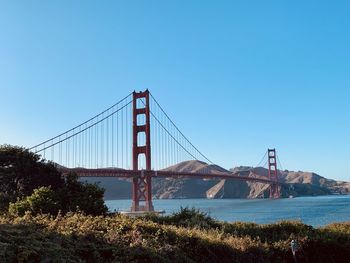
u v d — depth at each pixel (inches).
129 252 443.8
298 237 711.1
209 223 867.4
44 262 363.9
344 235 769.6
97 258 420.5
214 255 540.4
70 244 418.6
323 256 696.4
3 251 345.4
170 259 479.2
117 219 604.1
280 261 629.9
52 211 833.5
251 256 588.1
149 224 582.6
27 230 413.4
